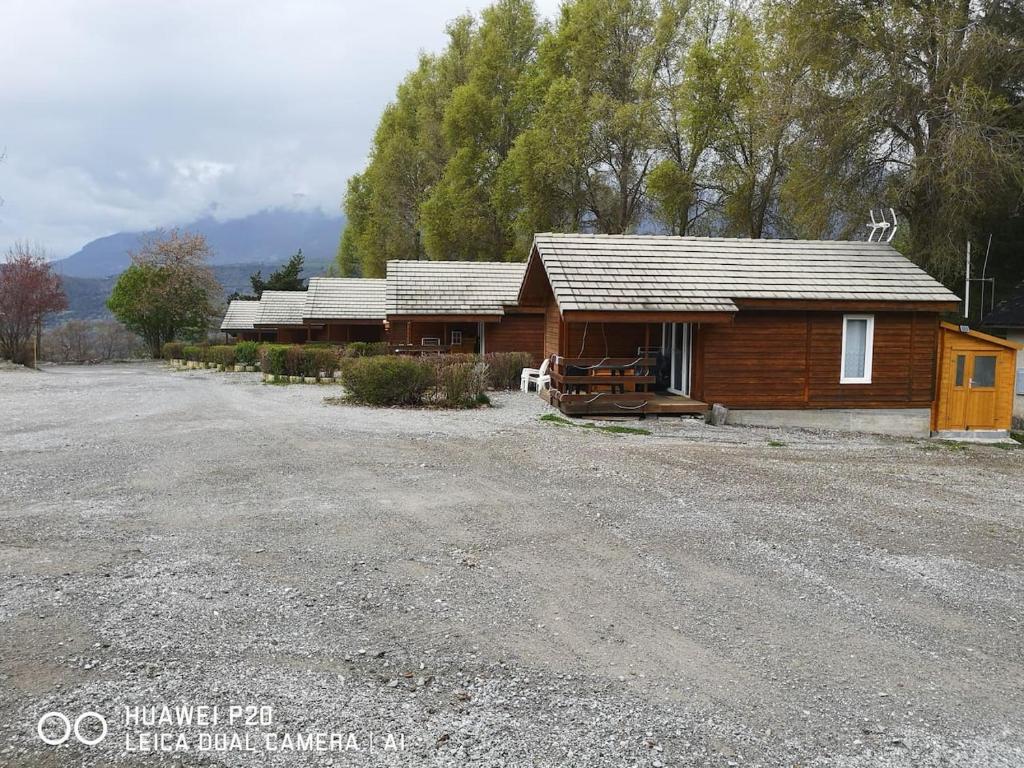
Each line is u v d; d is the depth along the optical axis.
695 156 34.72
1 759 3.56
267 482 9.38
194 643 4.80
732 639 5.06
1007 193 22.64
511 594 5.77
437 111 52.72
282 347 28.30
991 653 4.96
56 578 5.90
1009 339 22.03
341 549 6.76
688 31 35.38
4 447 11.77
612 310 14.90
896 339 16.80
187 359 41.50
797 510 8.42
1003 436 17.23
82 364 48.38
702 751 3.76
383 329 39.38
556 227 41.25
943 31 21.31
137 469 10.11
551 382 18.53
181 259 55.91
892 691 4.42
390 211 55.03
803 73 24.61
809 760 3.71
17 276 38.16
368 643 4.87
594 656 4.76
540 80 42.09
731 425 16.14
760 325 16.39
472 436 12.94
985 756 3.79
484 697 4.23
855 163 23.80
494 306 26.08
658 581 6.11
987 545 7.36
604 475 9.90
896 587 6.12
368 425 14.22
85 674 4.38
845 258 17.81
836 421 16.75
